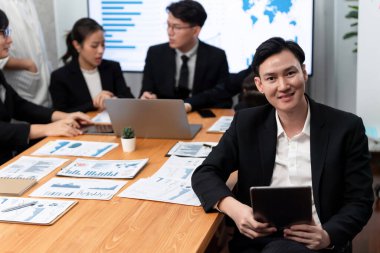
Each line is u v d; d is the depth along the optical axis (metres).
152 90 3.36
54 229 1.43
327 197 1.57
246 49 4.01
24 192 1.71
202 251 1.35
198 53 3.27
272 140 1.64
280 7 3.89
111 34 4.17
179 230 1.42
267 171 1.64
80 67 3.28
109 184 1.78
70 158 2.10
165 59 3.30
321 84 4.12
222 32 4.01
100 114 2.90
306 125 1.61
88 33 3.14
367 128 3.35
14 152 2.80
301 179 1.61
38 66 3.38
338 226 1.47
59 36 4.34
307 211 1.36
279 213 1.37
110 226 1.44
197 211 1.55
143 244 1.33
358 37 3.29
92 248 1.31
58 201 1.63
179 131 2.33
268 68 1.54
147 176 1.86
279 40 1.55
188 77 3.27
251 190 1.35
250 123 1.69
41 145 2.30
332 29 4.03
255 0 3.91
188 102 2.96
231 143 1.72
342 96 4.14
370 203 1.58
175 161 2.02
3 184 1.76
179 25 3.12
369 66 3.30
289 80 1.53
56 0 4.28
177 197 1.65
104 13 4.15
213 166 1.69
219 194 1.55
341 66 4.09
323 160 1.57
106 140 2.37
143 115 2.33
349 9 3.95
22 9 3.30
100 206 1.59
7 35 2.75
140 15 4.10
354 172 1.58
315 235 1.40
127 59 4.21
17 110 2.89
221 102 3.17
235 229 1.73
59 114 2.83
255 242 1.61
